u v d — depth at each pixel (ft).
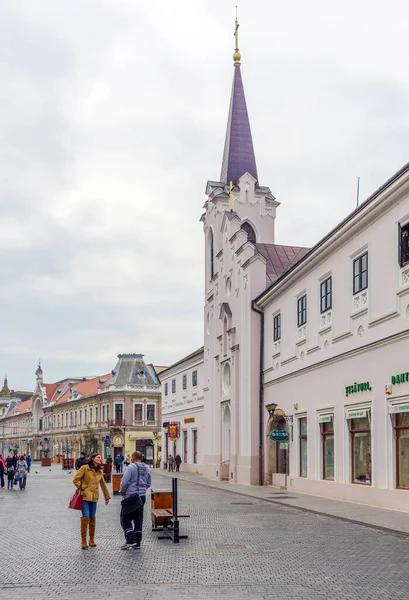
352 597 32.96
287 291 110.83
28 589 34.96
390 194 72.54
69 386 416.87
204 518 68.64
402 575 38.29
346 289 86.38
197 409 183.42
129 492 48.19
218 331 151.84
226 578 37.60
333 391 90.07
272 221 167.43
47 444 413.59
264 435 122.83
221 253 151.94
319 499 88.28
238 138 173.47
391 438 73.41
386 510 71.51
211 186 167.12
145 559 43.98
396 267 73.10
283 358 111.96
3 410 581.53
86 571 39.91
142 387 315.78
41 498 101.81
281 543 50.75
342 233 85.20
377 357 77.30
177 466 194.08
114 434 311.88
